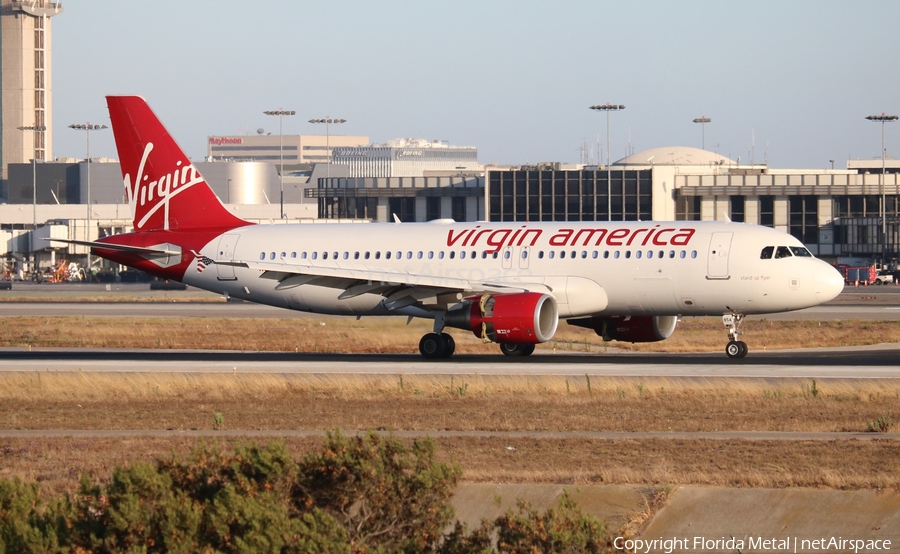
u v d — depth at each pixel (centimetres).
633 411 13262
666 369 16938
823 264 18338
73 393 15212
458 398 14450
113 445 11412
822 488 9050
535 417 12900
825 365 17350
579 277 18988
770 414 12925
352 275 19325
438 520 7512
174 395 15075
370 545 7375
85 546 6831
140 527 6825
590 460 10344
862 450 10588
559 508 7262
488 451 10806
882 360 18338
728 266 18275
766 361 18262
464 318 18225
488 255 19700
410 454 7756
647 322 19750
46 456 10869
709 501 9075
